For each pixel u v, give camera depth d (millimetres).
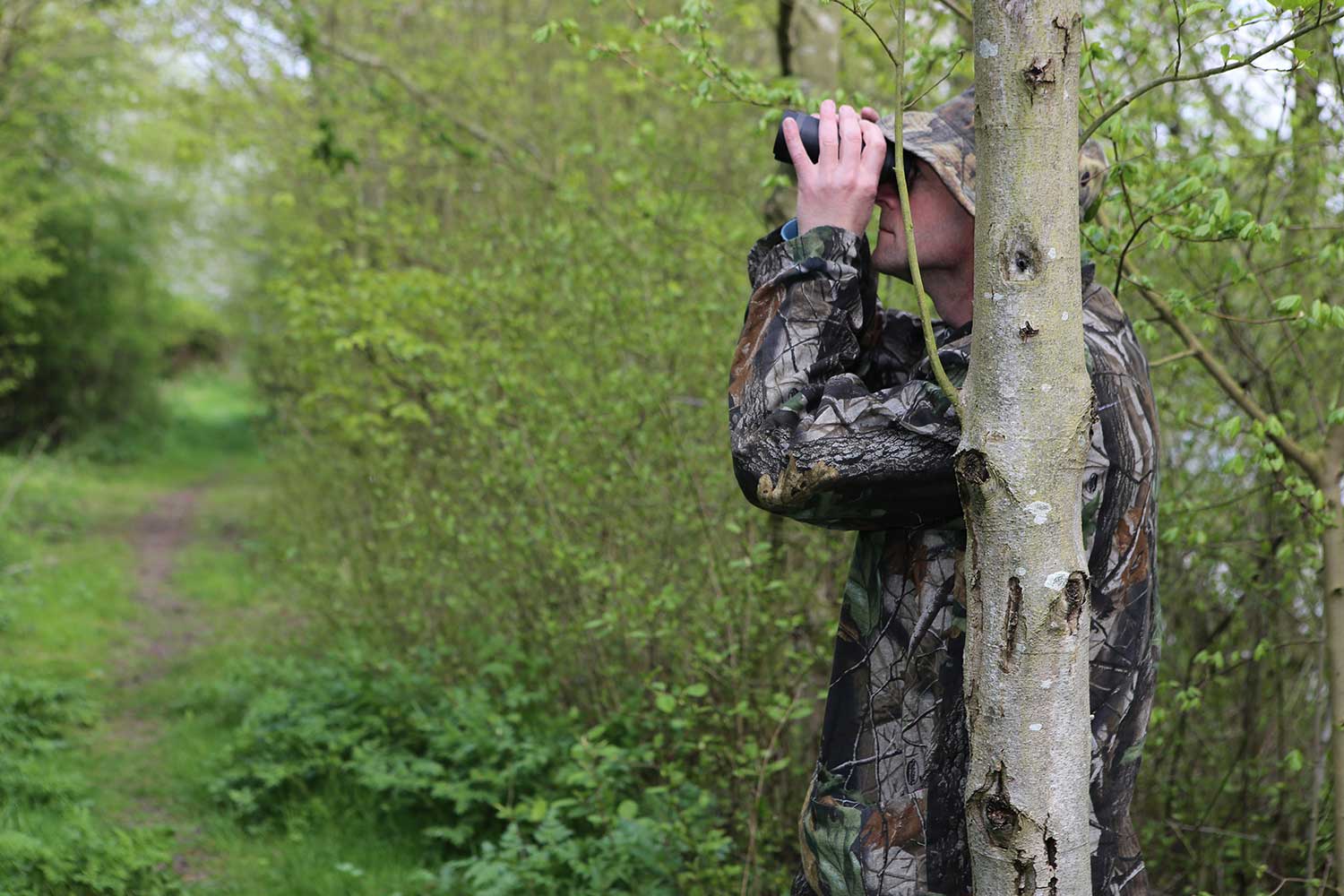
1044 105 1189
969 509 1258
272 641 7082
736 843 3518
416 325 5270
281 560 7910
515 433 4336
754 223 4211
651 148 4152
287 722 4922
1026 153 1193
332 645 6098
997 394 1220
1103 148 1630
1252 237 2066
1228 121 3088
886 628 1447
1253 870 3004
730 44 5910
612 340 4141
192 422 25531
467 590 4906
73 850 3596
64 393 19344
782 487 1380
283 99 7629
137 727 5812
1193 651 3238
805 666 3285
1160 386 3203
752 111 4723
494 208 5930
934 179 1495
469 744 4121
